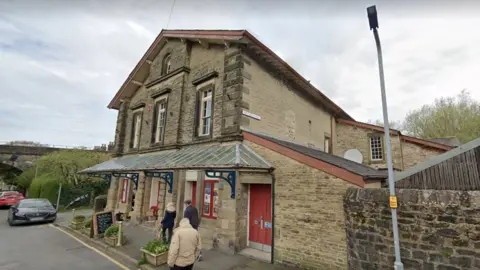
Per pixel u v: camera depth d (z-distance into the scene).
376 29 4.70
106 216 10.12
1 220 15.14
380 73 4.78
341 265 5.68
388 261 4.82
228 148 8.13
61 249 8.49
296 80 11.58
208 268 6.44
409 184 5.21
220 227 8.14
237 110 8.55
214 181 9.22
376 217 5.10
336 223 5.93
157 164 9.24
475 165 4.66
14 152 27.88
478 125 20.72
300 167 6.83
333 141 15.33
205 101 10.64
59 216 16.55
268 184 7.96
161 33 12.86
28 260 7.25
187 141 10.59
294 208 6.75
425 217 4.54
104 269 6.60
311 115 13.34
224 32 9.12
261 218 7.96
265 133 9.58
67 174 21.94
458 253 4.16
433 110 24.95
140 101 15.27
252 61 9.41
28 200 14.66
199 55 11.14
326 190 6.24
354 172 5.83
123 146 15.79
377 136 14.56
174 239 4.75
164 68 13.40
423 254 4.47
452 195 4.39
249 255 7.36
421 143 13.15
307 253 6.28
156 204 12.55
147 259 6.94
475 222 4.07
